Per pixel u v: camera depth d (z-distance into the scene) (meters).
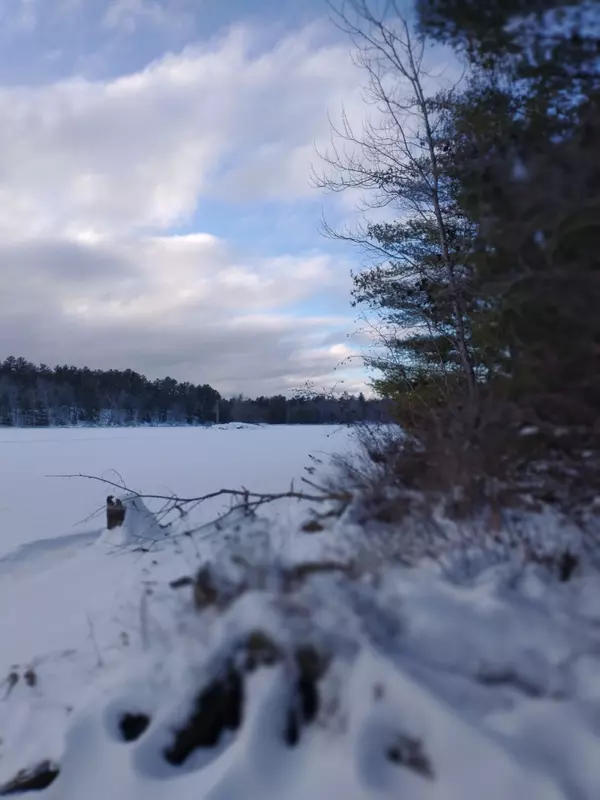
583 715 2.63
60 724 3.96
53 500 15.62
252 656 3.37
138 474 20.70
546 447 4.54
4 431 75.38
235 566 3.88
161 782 3.15
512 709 2.74
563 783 2.41
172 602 4.63
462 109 7.14
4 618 6.52
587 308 3.97
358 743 2.74
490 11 5.41
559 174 4.02
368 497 5.22
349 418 10.40
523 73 5.57
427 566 3.83
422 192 10.90
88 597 6.52
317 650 3.20
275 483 14.62
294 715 3.11
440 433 4.90
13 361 114.62
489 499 4.40
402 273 12.74
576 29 5.00
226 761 3.06
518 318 4.72
